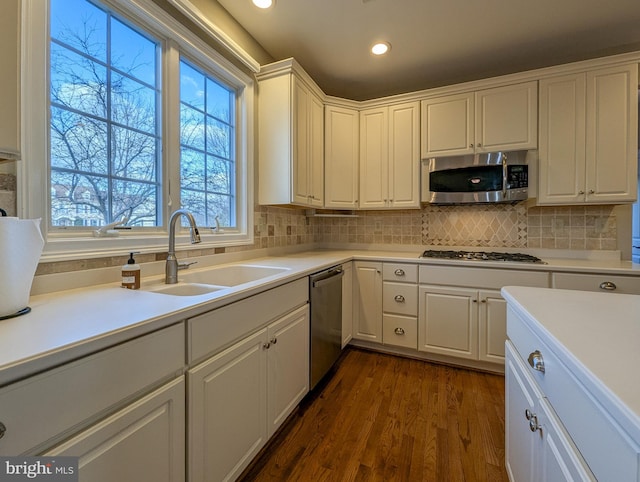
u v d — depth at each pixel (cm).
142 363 80
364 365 234
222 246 195
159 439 85
